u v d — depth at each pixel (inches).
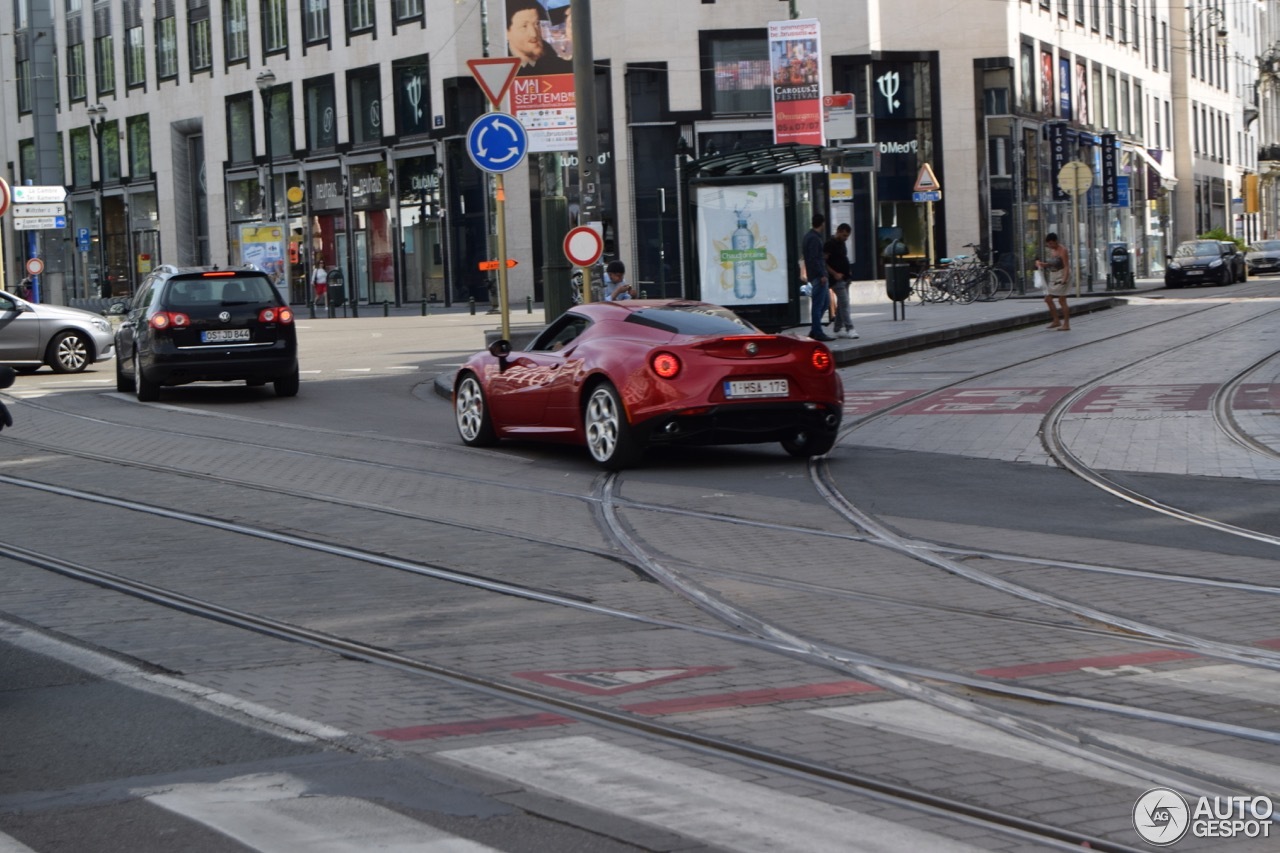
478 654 324.5
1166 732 259.3
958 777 234.2
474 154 903.1
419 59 2410.2
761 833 209.5
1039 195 2485.2
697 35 2297.0
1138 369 948.0
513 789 230.8
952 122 2415.1
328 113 2605.8
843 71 2356.1
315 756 250.4
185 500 554.6
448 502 542.0
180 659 323.3
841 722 266.8
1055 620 349.7
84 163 3248.0
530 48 1296.8
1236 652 316.5
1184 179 3599.9
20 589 403.2
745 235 1194.6
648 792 228.2
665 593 388.2
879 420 755.4
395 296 2495.1
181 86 2923.2
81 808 225.5
